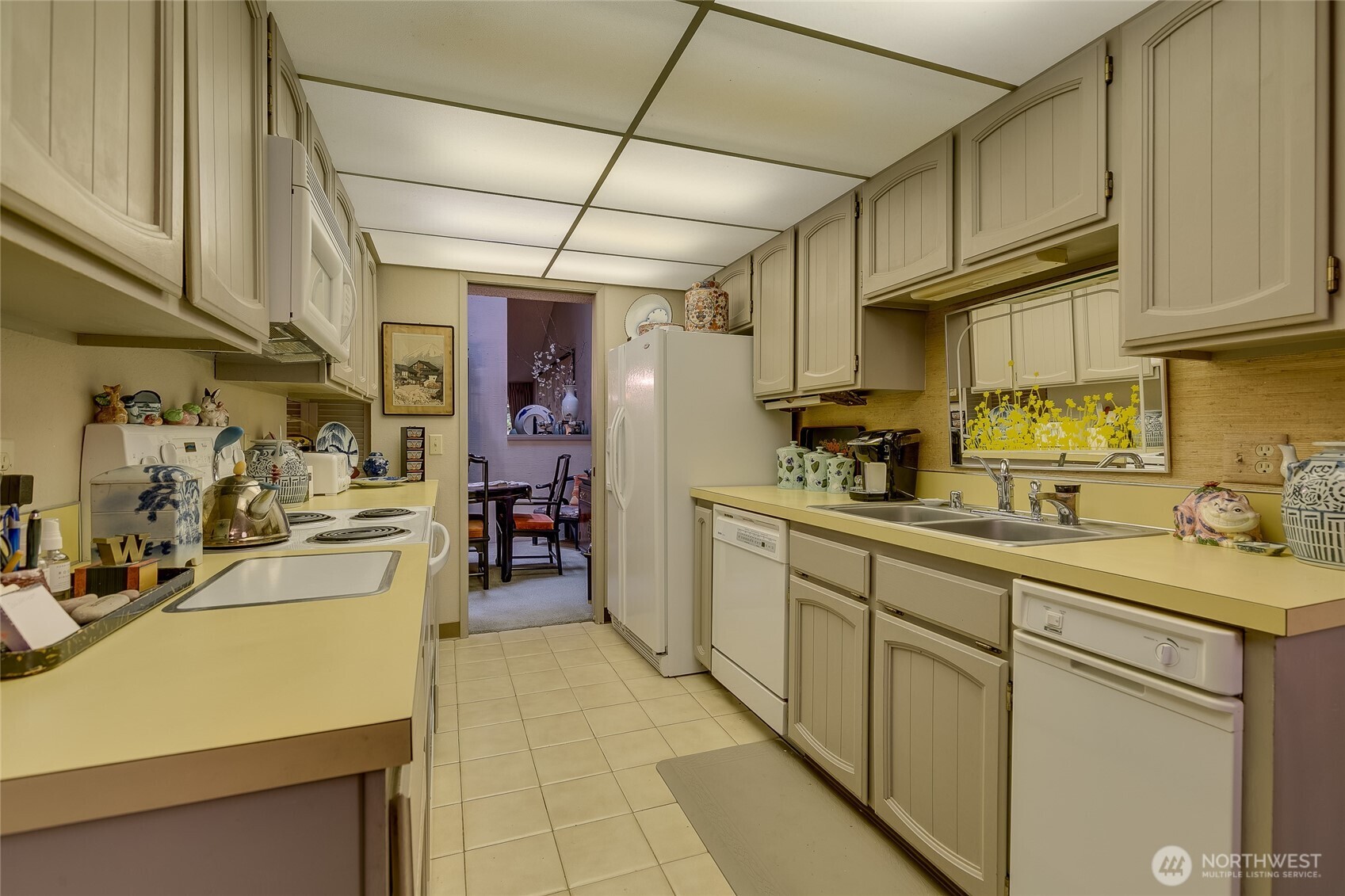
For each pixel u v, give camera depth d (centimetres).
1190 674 97
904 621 162
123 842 50
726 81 167
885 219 219
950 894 151
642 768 206
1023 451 200
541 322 800
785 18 142
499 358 630
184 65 86
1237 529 134
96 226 64
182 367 168
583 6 138
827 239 251
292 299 131
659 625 286
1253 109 116
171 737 52
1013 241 169
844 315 240
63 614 73
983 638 137
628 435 323
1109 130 145
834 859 163
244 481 142
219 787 51
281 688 62
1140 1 133
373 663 69
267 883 53
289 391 263
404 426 338
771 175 224
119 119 70
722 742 224
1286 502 121
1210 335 124
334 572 114
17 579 72
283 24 141
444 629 337
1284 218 111
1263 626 89
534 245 300
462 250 309
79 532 117
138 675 65
